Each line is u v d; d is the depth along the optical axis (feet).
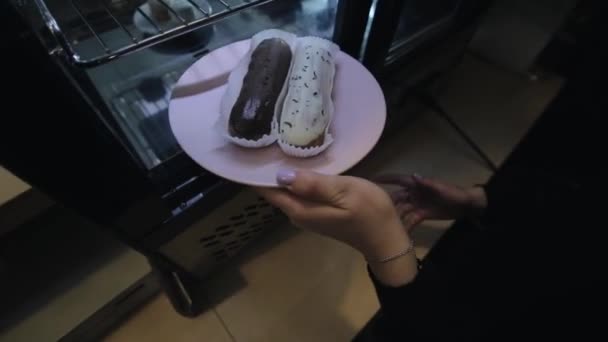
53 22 0.96
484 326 1.15
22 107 0.68
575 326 0.92
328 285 2.12
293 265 2.17
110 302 1.71
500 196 2.19
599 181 1.06
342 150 1.31
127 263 1.74
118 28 1.29
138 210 1.14
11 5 0.59
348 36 1.62
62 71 0.74
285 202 1.10
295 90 1.30
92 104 0.93
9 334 1.55
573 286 0.97
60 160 0.82
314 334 1.96
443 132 2.85
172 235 1.39
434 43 2.11
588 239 0.99
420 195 2.22
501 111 3.00
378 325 1.63
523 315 1.06
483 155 2.69
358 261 2.21
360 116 1.40
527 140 2.89
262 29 1.77
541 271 1.08
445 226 2.36
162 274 1.70
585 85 3.18
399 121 2.65
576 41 3.11
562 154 2.78
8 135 0.70
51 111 0.73
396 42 1.98
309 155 1.26
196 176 1.31
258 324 1.98
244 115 1.21
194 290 1.97
